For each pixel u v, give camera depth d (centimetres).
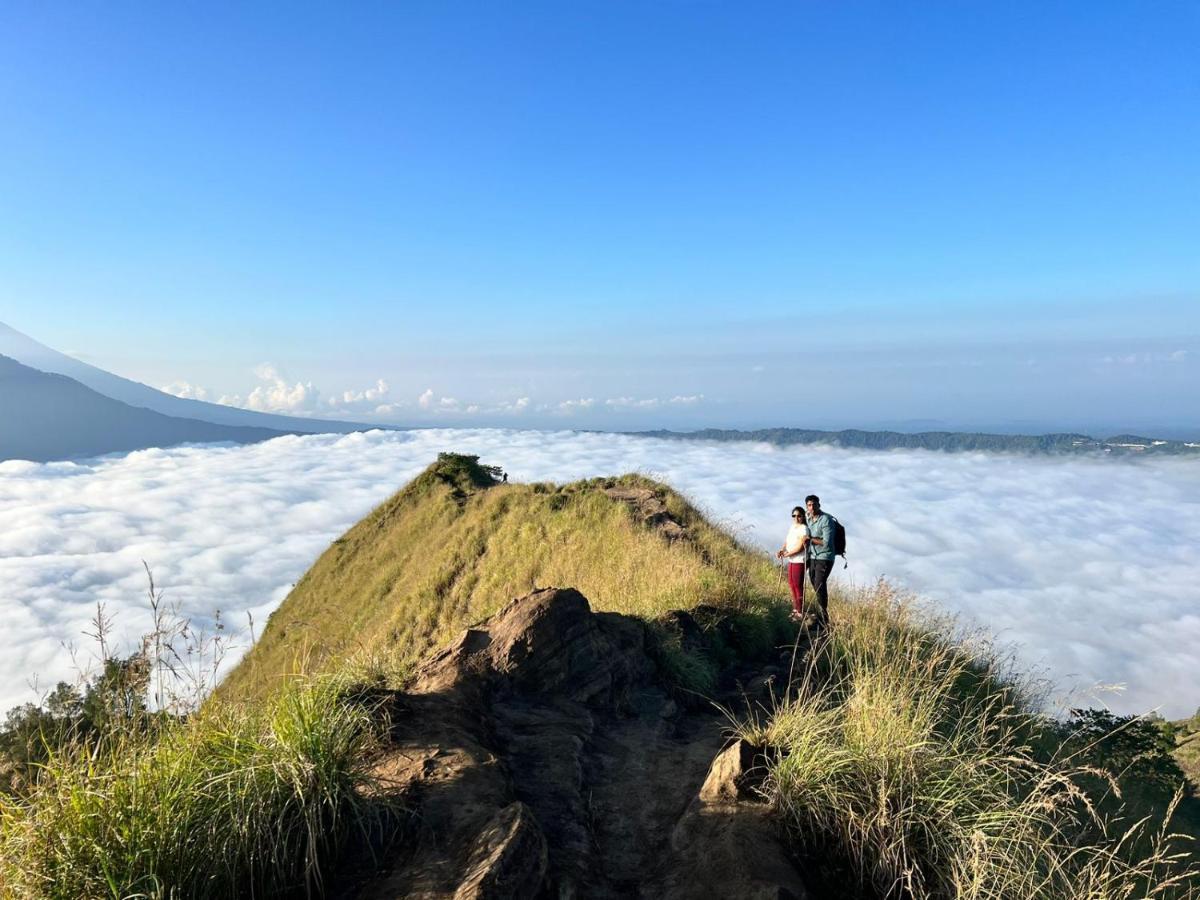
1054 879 435
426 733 453
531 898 322
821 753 456
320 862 342
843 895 402
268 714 399
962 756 477
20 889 293
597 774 531
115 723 341
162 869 310
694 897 378
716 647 940
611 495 2603
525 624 666
